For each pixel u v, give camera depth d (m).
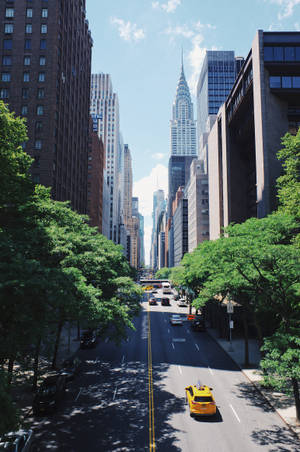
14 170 18.36
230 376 25.33
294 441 15.27
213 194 66.50
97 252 24.83
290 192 23.03
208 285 28.42
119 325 23.31
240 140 55.84
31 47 54.66
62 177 57.44
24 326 11.50
